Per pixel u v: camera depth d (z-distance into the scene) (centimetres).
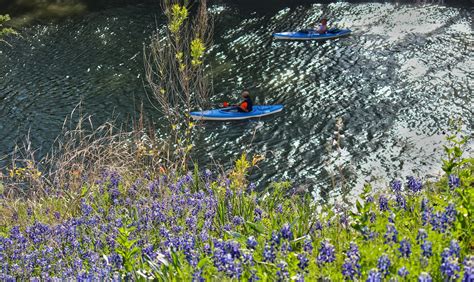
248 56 3562
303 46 3662
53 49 3897
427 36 3566
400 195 657
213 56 3584
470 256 442
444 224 536
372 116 2672
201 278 493
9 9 4522
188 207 868
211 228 793
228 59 3538
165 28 4003
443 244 492
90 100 3139
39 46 3962
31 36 4128
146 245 667
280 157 2412
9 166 2511
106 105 3056
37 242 847
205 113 2770
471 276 404
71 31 4153
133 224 827
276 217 776
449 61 3167
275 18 4162
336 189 2036
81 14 4419
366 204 575
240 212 848
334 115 2734
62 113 3017
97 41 3953
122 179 1140
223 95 3086
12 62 3747
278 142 2555
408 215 629
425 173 2069
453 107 2653
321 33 3734
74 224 873
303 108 2858
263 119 2775
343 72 3222
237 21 4150
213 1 4531
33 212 1090
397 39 3588
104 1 4625
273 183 1066
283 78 3234
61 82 3406
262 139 2597
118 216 909
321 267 505
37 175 1267
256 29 3988
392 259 475
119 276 569
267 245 522
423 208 605
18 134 2831
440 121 2528
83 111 3016
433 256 466
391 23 3878
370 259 470
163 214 820
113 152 1272
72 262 739
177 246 615
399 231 552
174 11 1246
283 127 2689
